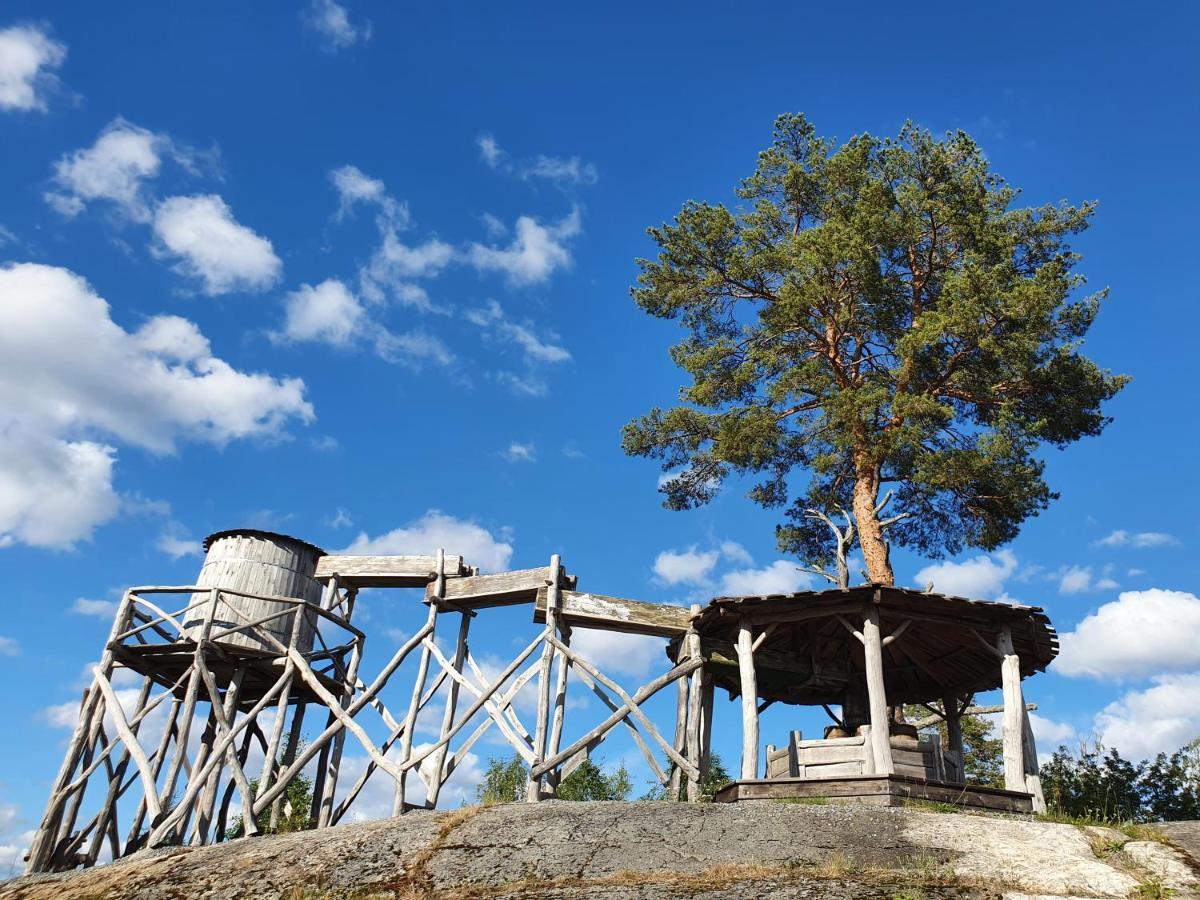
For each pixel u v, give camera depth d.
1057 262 21.16
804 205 24.25
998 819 11.59
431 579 19.31
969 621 15.56
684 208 23.91
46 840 16.50
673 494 23.80
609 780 24.20
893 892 8.94
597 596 18.25
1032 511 20.73
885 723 14.43
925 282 22.42
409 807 16.83
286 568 19.64
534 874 10.24
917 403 19.25
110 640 18.00
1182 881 9.09
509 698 17.36
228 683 19.66
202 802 16.86
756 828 11.23
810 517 24.23
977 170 22.64
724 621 16.84
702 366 23.08
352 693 19.12
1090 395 20.45
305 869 11.16
